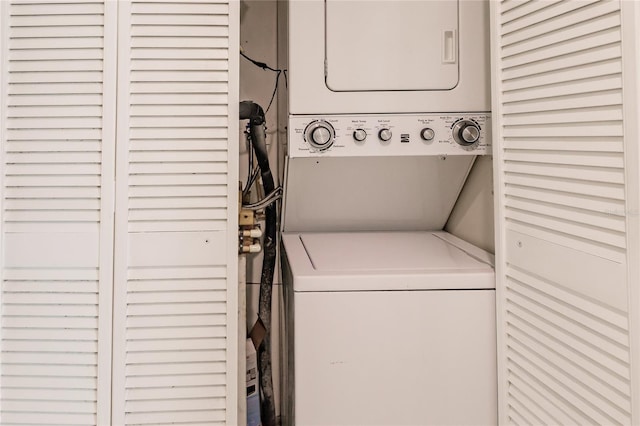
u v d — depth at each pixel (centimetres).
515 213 187
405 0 230
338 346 194
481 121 233
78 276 188
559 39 158
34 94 188
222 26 189
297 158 239
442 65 231
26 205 188
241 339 218
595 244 145
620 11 132
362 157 242
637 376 129
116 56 187
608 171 139
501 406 195
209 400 191
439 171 253
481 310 198
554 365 165
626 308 132
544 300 170
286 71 261
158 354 190
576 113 151
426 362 196
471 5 232
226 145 190
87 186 188
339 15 227
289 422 232
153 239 188
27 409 189
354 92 228
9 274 188
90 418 189
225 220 190
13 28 188
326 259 219
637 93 127
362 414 195
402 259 219
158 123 188
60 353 189
